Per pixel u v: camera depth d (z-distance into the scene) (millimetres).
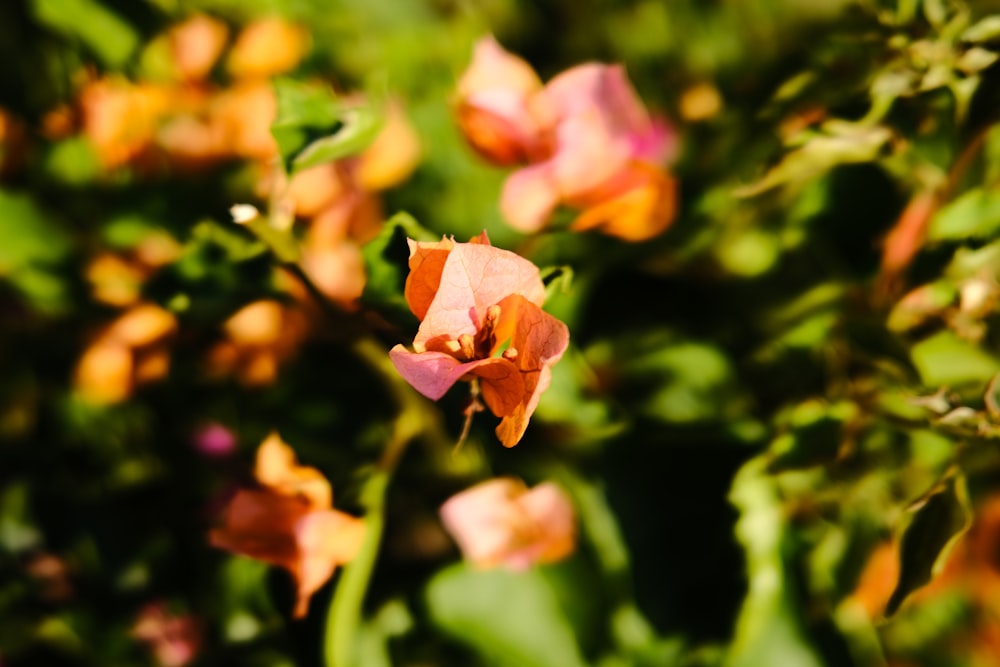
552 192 590
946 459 595
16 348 630
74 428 628
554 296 604
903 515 561
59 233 623
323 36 639
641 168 591
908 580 558
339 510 587
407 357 517
